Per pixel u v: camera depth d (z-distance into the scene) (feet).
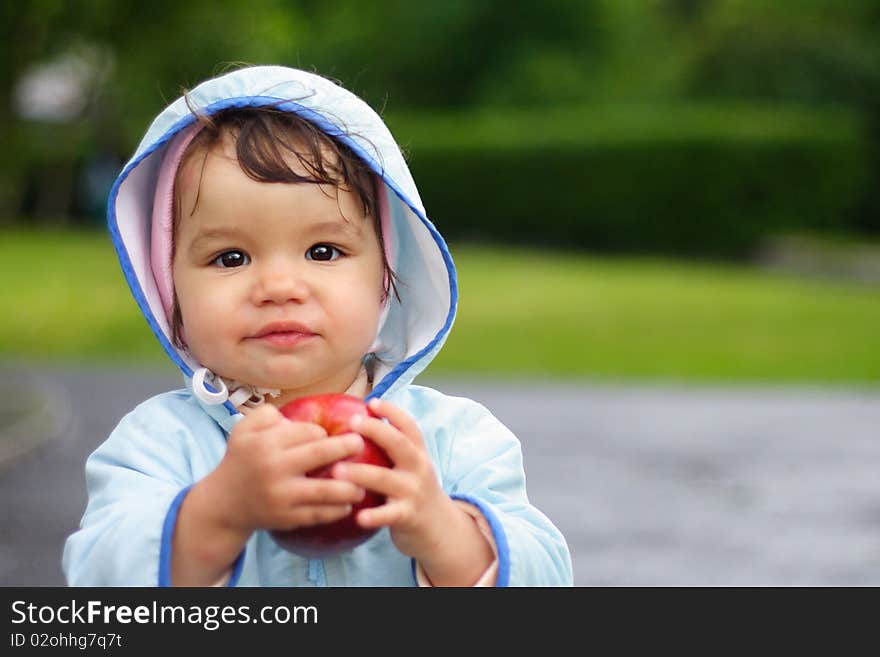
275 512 10.28
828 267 135.03
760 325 85.87
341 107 12.71
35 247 143.33
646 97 208.03
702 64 201.98
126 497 11.78
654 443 48.47
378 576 12.30
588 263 138.41
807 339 79.97
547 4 218.38
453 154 165.17
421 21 219.61
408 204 12.60
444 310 13.38
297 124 12.18
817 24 196.75
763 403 59.06
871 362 71.82
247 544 12.17
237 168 11.93
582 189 159.63
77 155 194.49
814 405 58.54
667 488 40.45
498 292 103.45
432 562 11.19
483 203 165.37
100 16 64.49
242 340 11.90
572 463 44.27
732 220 152.76
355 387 13.06
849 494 39.99
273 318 11.76
